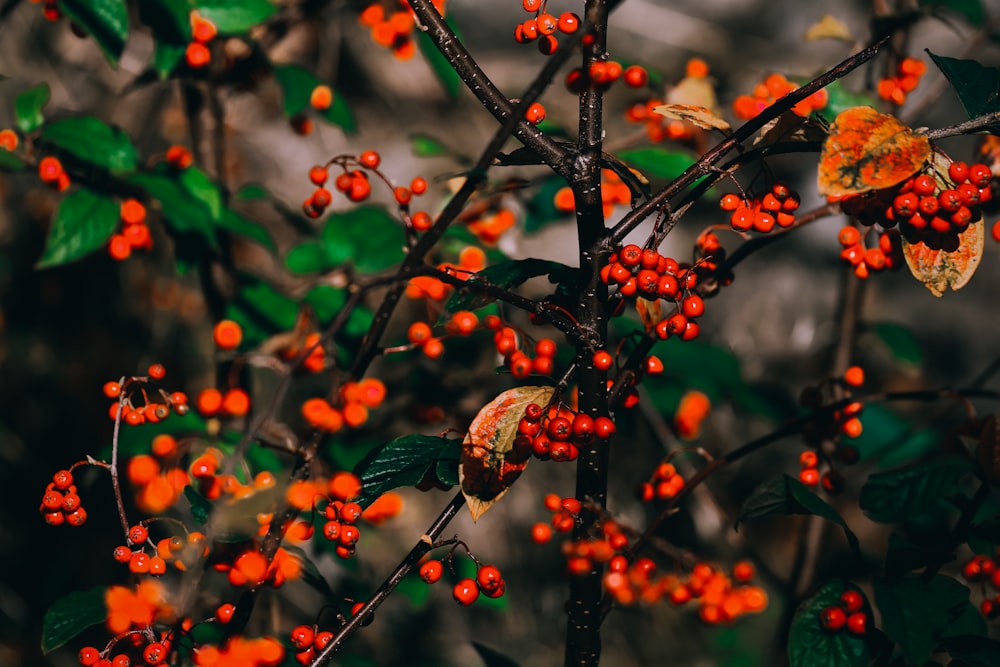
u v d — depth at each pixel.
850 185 0.87
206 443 1.10
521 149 0.95
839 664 0.95
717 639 1.50
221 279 1.17
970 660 0.96
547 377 0.94
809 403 1.08
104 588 1.00
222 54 1.18
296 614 1.46
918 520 1.13
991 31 1.21
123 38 1.09
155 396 1.11
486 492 0.92
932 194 0.90
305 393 1.37
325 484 0.96
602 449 0.95
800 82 1.11
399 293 1.00
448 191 1.20
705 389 1.24
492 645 1.61
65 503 0.96
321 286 1.15
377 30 1.15
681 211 0.93
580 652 0.96
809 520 1.23
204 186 1.14
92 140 1.10
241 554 0.96
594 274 0.93
